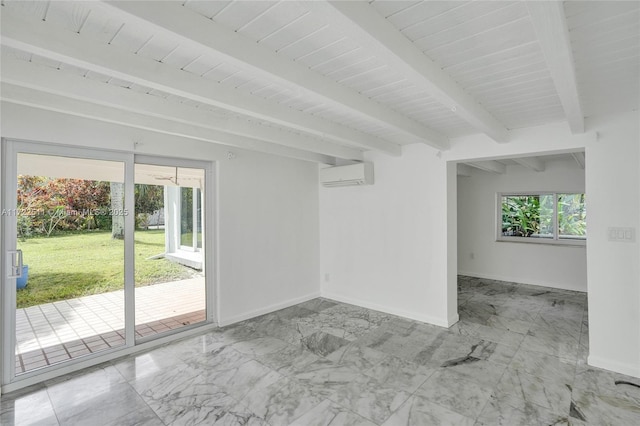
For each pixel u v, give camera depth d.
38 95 2.24
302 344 3.46
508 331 3.79
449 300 3.97
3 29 1.37
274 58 1.76
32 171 2.74
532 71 2.01
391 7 1.38
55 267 2.87
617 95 2.41
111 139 3.04
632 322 2.77
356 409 2.33
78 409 2.36
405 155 4.25
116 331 3.20
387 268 4.47
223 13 1.42
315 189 5.25
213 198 3.99
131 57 1.76
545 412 2.27
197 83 2.06
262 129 3.25
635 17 1.43
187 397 2.50
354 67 1.97
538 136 3.21
